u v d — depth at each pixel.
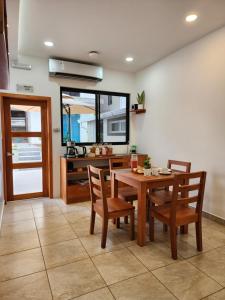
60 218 3.08
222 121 2.84
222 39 2.79
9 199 3.86
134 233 2.46
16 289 1.65
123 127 4.80
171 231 2.04
